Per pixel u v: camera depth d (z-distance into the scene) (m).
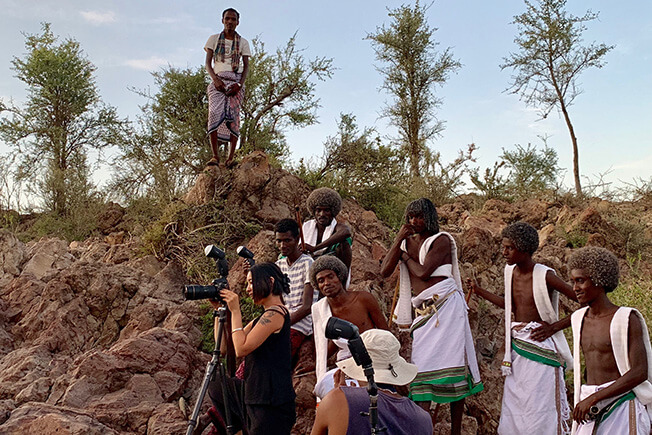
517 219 12.91
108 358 5.54
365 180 9.97
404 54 18.55
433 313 5.37
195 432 5.07
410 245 5.68
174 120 11.94
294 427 5.46
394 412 3.44
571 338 7.48
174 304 7.00
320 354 5.06
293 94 13.07
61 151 15.28
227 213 8.12
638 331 4.13
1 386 5.46
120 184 11.44
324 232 6.03
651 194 14.49
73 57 16.47
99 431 4.80
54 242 7.75
